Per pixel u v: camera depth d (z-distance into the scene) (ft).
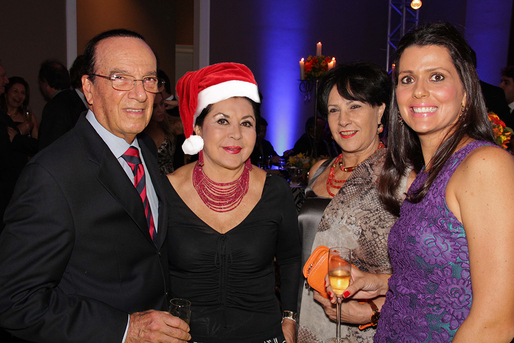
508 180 3.12
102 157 4.12
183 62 38.55
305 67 15.78
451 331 3.48
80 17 20.85
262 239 5.35
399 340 3.90
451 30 3.83
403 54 4.01
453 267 3.48
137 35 4.46
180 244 5.19
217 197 5.33
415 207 3.89
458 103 3.78
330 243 5.63
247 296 5.22
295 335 5.76
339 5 26.30
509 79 15.29
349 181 5.69
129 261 4.23
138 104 4.25
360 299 5.24
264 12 24.99
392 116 4.98
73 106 11.12
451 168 3.57
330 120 5.95
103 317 3.78
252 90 5.27
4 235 3.61
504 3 23.90
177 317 3.98
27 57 17.83
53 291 3.71
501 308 3.03
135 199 4.27
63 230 3.72
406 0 27.07
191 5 37.86
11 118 13.87
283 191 5.76
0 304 3.49
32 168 3.77
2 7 16.48
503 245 3.05
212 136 5.18
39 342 3.59
